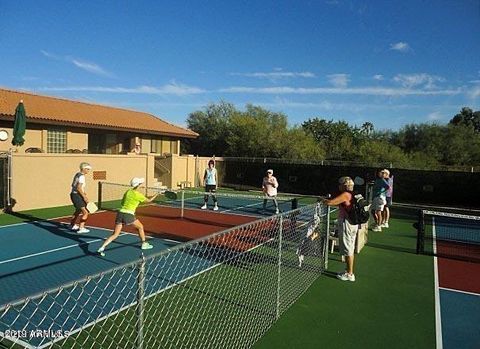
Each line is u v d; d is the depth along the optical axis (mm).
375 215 13406
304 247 7938
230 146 36000
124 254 8898
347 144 33969
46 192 15672
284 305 6113
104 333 4867
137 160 20312
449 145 39469
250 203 19281
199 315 5430
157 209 16312
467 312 6301
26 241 10055
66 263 8148
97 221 13094
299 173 26438
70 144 21875
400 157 31016
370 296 6898
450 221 16656
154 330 4926
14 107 19812
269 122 37750
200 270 7312
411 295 7043
